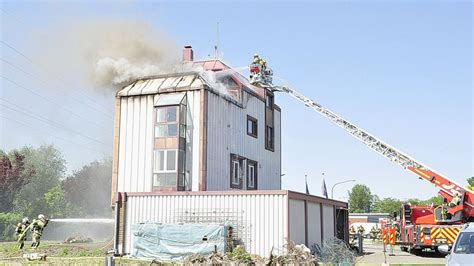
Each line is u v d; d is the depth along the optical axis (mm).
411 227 27594
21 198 76250
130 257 22766
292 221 22453
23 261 18875
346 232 31156
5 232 45844
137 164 27703
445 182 25953
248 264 16453
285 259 16891
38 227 24609
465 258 11398
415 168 26312
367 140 27203
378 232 50031
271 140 36406
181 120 27266
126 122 28500
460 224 26203
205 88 27625
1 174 60438
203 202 23219
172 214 23594
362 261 22859
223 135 29188
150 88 28594
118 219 24312
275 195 22156
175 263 19156
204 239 21750
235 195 22766
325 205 27500
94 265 17531
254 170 33094
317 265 16984
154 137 27531
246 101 32531
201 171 26734
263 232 22031
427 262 22328
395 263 21500
